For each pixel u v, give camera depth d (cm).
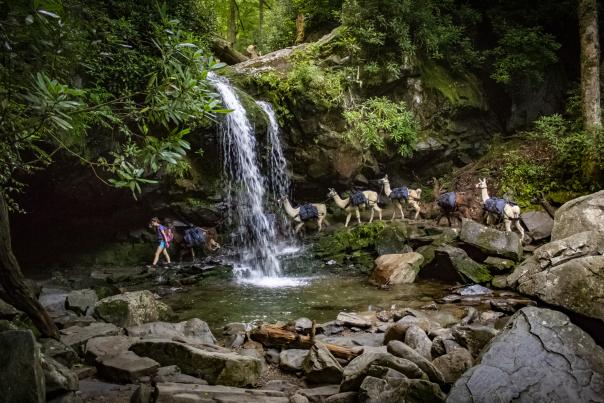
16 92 337
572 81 1611
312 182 1344
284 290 860
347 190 1386
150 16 1041
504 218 1028
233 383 405
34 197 982
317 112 1277
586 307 381
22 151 796
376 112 1363
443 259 903
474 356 420
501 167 1368
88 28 605
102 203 1056
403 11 1345
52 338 448
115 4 989
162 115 365
